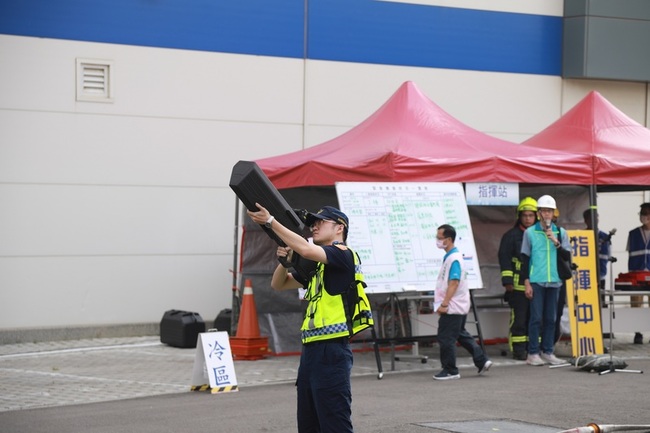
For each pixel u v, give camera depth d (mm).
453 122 15820
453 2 19906
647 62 21000
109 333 17219
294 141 18625
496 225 17188
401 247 13695
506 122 20344
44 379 12930
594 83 21125
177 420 9781
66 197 17000
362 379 12883
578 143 16078
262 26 18391
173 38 17750
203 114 17938
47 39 16922
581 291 14445
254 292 15992
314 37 18812
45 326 16812
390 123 15281
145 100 17531
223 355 11984
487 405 10539
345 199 13609
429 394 11391
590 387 11891
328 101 18891
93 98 17188
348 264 6812
